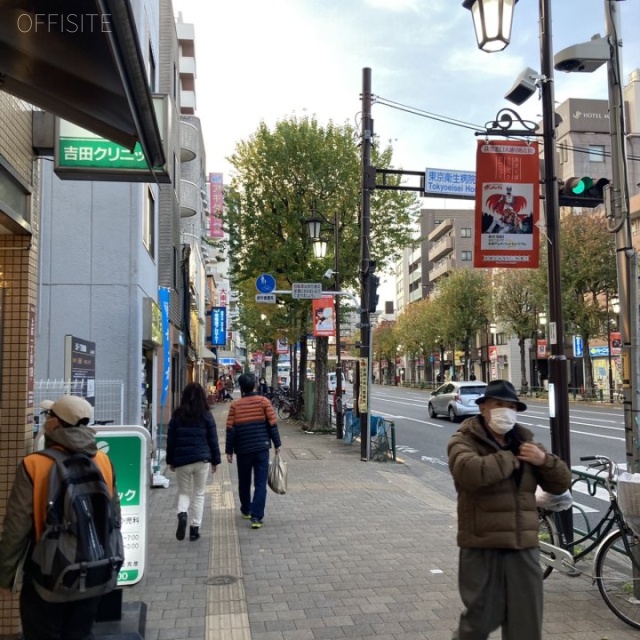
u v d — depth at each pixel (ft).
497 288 143.33
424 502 31.48
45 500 9.87
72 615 10.34
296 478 38.14
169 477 38.24
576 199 22.95
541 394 138.10
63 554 9.55
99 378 35.88
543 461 11.29
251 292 90.79
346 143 69.36
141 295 38.37
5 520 9.83
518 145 24.29
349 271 70.49
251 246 72.49
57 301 36.11
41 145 15.57
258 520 25.17
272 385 125.29
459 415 79.97
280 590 17.83
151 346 43.98
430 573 19.33
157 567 19.94
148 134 12.15
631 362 17.84
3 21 9.35
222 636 14.71
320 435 66.54
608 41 18.57
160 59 59.57
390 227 71.05
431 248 287.48
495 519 11.18
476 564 11.35
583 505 30.30
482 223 23.95
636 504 14.19
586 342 119.03
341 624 15.40
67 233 36.52
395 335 257.34
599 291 116.26
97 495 10.14
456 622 15.51
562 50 18.79
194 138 73.41
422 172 41.24
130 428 15.98
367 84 47.57
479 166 24.07
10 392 14.65
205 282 143.13
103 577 9.89
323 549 22.11
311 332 82.02
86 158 17.90
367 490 34.17
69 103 11.68
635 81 142.61
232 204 72.38
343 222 69.51
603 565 17.75
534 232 24.06
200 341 112.78
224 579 18.78
